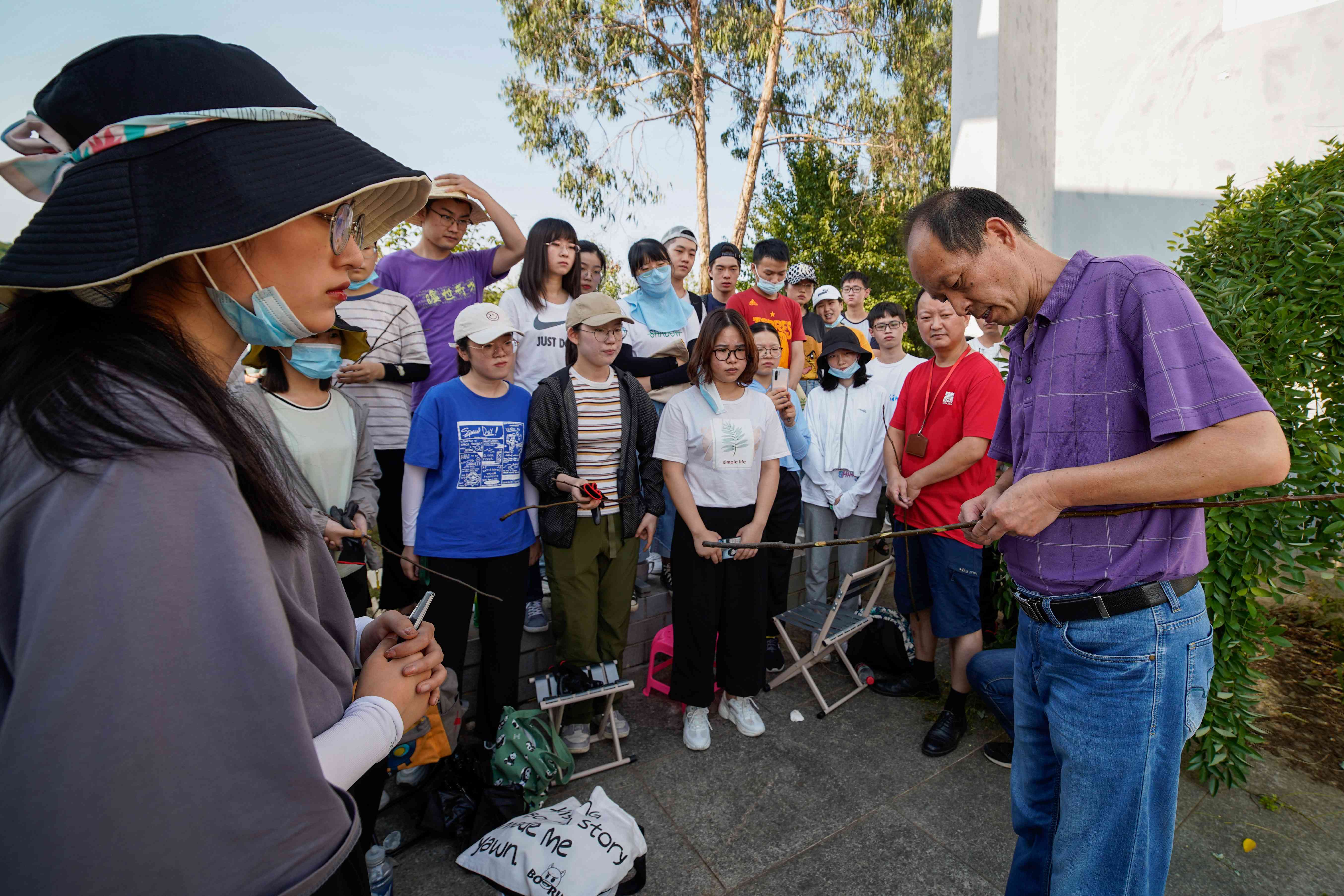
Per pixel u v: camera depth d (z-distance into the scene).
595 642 2.64
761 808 2.34
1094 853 1.36
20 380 0.55
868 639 3.21
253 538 0.57
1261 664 3.38
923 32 12.66
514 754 2.18
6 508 0.50
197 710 0.50
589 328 2.61
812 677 3.32
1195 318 1.20
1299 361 2.36
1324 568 2.27
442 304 3.33
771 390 3.37
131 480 0.51
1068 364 1.36
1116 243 4.82
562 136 12.60
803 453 3.51
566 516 2.57
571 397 2.61
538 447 2.57
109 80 0.60
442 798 2.18
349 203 0.71
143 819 0.48
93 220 0.57
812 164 12.95
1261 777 2.55
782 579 3.42
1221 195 4.37
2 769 0.46
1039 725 1.57
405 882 2.00
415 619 0.94
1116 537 1.35
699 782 2.48
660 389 3.70
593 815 1.94
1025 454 1.52
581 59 12.34
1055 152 5.07
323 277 0.70
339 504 2.24
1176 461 1.16
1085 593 1.38
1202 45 4.35
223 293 0.65
